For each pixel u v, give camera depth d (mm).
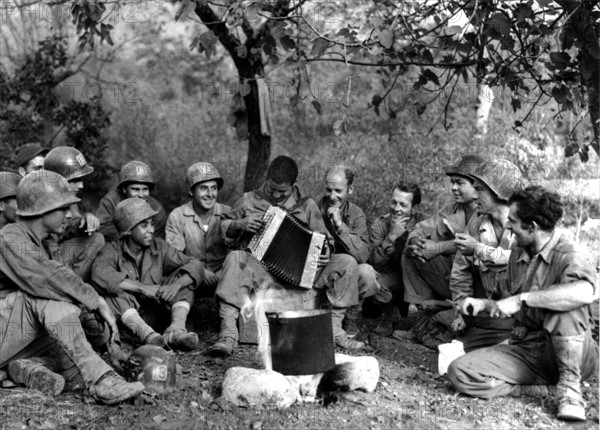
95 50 14102
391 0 8398
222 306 7211
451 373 6223
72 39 14180
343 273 7289
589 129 11742
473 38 7344
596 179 11391
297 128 13117
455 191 7508
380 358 7219
